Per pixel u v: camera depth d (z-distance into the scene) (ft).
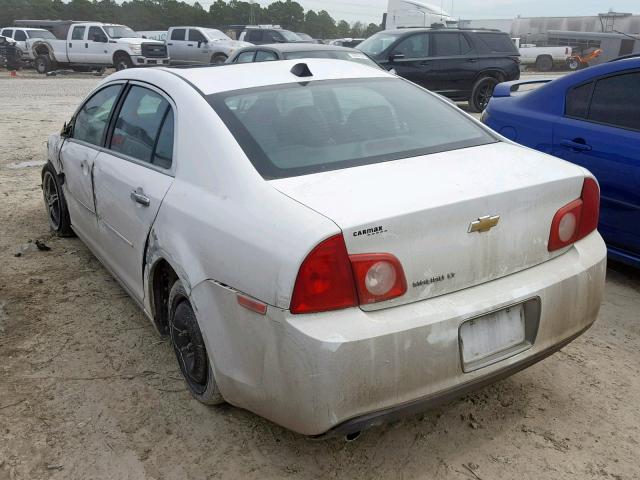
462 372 7.63
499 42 47.50
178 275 8.86
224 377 8.16
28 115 39.65
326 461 8.50
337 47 36.94
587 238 9.16
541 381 10.32
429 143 9.59
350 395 6.98
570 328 8.72
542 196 8.29
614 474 8.23
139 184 10.33
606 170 13.76
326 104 10.00
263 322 7.30
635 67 13.83
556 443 8.81
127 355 11.11
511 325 8.13
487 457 8.55
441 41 45.06
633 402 9.75
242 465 8.45
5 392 9.97
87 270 14.78
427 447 8.76
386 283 7.15
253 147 8.70
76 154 13.91
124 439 8.93
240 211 7.93
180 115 9.82
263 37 76.07
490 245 7.87
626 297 13.50
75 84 63.46
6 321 12.27
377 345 6.98
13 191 21.76
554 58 109.70
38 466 8.39
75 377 10.43
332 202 7.43
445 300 7.55
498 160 9.02
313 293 6.92
